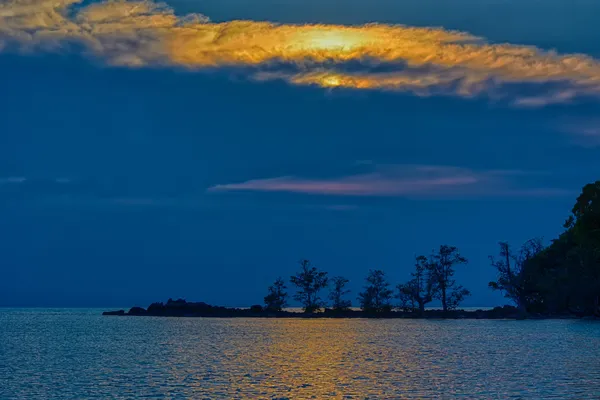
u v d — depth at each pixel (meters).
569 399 41.47
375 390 46.22
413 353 75.38
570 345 81.38
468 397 42.78
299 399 42.94
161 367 61.69
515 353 72.19
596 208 89.31
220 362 66.19
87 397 44.16
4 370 59.94
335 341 97.81
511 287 175.38
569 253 153.75
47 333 124.81
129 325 160.38
